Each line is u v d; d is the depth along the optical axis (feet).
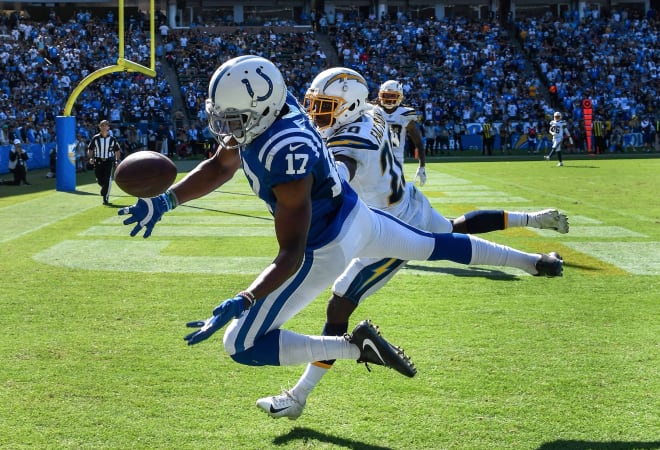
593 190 65.87
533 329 23.95
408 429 16.60
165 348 22.24
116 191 70.23
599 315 25.58
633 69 153.07
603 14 180.96
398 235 17.19
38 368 20.39
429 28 164.35
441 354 21.54
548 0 178.81
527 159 112.47
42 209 55.72
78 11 164.55
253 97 14.65
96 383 19.31
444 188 68.74
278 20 172.96
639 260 34.94
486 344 22.41
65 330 23.99
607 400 18.07
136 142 120.37
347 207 16.06
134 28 154.20
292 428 16.74
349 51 155.22
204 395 18.62
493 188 68.44
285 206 14.71
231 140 16.20
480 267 33.99
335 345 15.80
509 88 148.66
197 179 17.01
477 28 165.89
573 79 149.79
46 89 126.52
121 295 28.68
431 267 33.96
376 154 19.58
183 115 136.67
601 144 124.88
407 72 152.56
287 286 15.69
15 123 106.01
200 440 16.07
